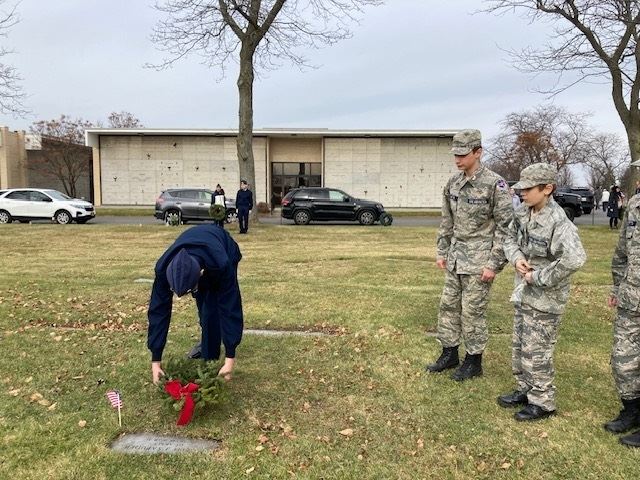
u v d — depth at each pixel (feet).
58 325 18.78
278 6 60.18
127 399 12.52
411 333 17.80
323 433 10.93
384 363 14.92
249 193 53.88
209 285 11.50
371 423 11.37
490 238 12.98
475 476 9.45
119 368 14.42
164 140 119.24
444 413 11.82
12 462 9.77
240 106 61.82
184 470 9.59
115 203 120.47
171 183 120.26
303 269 31.37
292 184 123.34
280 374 14.03
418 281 27.55
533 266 11.13
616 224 68.80
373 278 28.35
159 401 12.38
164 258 10.73
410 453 10.18
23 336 17.24
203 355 13.25
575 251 10.29
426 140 118.62
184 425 11.14
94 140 118.42
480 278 13.04
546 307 11.03
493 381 13.56
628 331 10.84
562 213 10.76
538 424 11.28
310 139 122.21
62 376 13.89
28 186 149.18
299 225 71.61
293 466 9.71
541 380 11.34
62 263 33.76
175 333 17.43
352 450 10.28
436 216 103.09
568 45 60.18
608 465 9.72
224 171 119.96
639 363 10.76
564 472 9.53
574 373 14.17
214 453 10.16
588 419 11.52
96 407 12.09
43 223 73.72
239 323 11.56
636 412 11.01
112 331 17.92
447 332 14.12
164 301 11.21
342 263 33.88
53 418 11.50
